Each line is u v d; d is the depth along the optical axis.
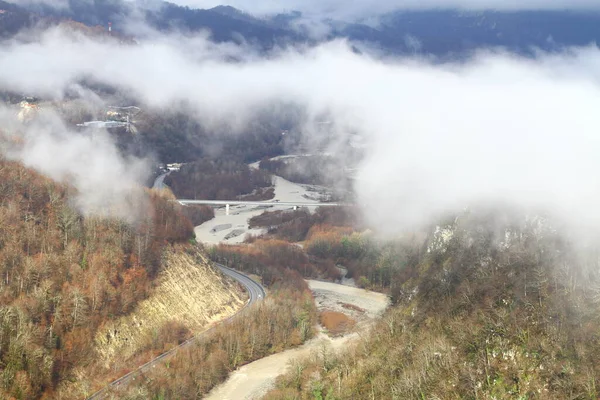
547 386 173.62
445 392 185.50
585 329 184.75
